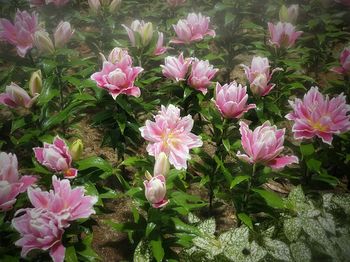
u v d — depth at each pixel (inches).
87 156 50.2
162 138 34.4
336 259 37.0
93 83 41.9
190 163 45.6
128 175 48.6
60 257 27.5
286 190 47.8
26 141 41.2
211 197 43.1
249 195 37.9
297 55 71.0
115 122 44.3
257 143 31.9
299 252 36.8
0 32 45.3
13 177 30.2
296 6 58.1
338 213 40.3
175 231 35.1
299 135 36.9
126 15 76.8
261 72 42.4
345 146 44.4
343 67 47.8
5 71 53.7
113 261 39.3
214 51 69.3
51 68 44.9
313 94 37.5
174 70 41.5
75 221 31.0
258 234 38.1
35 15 47.4
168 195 34.0
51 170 32.6
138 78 49.7
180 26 50.9
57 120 41.9
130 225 35.1
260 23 78.0
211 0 79.4
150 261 34.7
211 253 36.4
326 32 72.5
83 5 84.4
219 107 38.1
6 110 55.7
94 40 64.8
